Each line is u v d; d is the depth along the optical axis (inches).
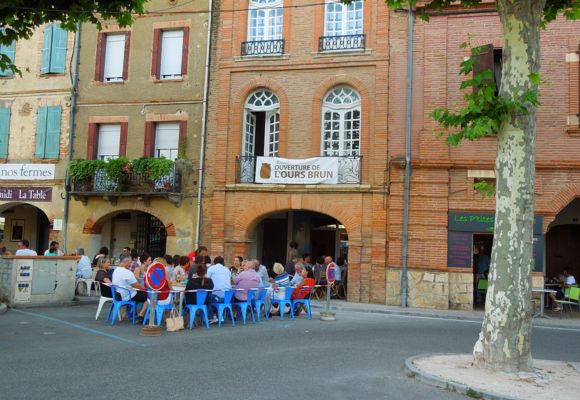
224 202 740.0
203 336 409.7
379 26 708.0
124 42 812.0
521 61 318.0
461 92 677.9
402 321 548.7
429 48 693.9
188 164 759.1
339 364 323.3
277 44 743.7
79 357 323.3
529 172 313.4
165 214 765.3
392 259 679.1
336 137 726.5
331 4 738.8
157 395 246.8
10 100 839.7
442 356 344.8
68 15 456.1
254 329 451.8
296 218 829.8
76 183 784.3
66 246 794.2
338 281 709.3
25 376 274.8
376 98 700.7
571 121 652.1
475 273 749.9
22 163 822.5
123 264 488.7
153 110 784.9
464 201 667.4
